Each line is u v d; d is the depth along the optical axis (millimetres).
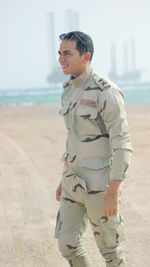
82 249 3248
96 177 3010
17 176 8625
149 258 4398
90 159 3035
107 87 2941
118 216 3078
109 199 2900
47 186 7664
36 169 9250
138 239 4910
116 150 2893
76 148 3064
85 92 3010
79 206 3193
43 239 5070
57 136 15047
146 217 5656
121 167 2881
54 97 57000
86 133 3025
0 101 55562
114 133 2900
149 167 8836
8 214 6141
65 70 3074
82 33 3049
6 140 14523
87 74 3023
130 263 4289
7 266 4355
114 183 2889
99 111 2961
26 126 19594
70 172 3133
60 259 4477
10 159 10680
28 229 5461
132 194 6801
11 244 4949
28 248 4805
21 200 6836
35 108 34469
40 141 13883
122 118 2895
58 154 11148
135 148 11398
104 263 4312
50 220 5789
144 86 123688
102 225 3061
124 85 127812
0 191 7480
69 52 3014
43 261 4438
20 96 64000
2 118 25406
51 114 26844
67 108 3104
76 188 3100
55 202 6645
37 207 6410
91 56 3066
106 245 3137
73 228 3193
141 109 26938
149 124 17031
